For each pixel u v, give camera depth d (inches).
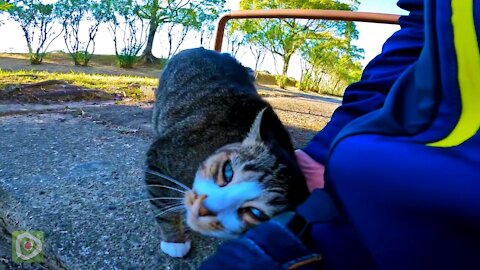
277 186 11.3
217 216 11.5
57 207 18.6
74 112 38.5
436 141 6.4
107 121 35.8
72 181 21.4
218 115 14.7
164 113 17.2
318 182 10.5
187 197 12.4
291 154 12.6
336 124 10.4
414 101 7.2
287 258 6.6
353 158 6.8
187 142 14.3
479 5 6.7
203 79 17.1
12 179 21.4
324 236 6.9
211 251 15.5
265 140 12.4
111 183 21.4
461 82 6.6
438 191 5.7
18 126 31.9
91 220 17.6
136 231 16.8
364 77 10.5
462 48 6.7
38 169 22.9
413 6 10.1
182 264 14.9
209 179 12.0
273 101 56.4
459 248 5.6
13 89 44.1
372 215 6.3
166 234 15.3
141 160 25.2
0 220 19.3
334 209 6.9
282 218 7.3
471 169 5.7
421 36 9.5
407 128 6.9
